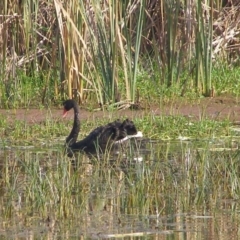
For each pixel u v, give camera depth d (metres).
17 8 34.09
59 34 31.55
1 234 15.27
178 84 33.38
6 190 18.77
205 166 20.44
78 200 17.78
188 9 33.56
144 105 31.38
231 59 37.94
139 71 34.62
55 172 20.33
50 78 33.38
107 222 16.14
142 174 19.34
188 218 16.50
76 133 25.70
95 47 30.70
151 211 17.05
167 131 26.89
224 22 37.38
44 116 29.81
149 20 36.62
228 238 14.98
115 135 25.88
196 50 33.12
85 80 31.81
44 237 15.05
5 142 25.86
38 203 17.25
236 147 24.14
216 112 30.59
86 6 31.05
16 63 33.22
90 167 21.75
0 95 31.97
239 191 18.39
